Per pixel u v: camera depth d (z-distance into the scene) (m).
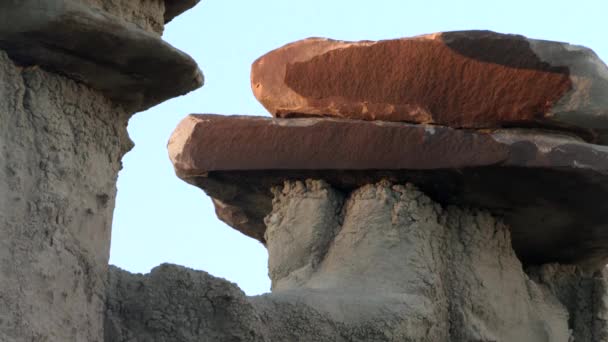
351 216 12.18
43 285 9.04
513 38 11.99
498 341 12.23
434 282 11.91
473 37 11.98
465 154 11.84
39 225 9.09
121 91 9.80
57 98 9.41
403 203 12.09
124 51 9.37
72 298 9.31
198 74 9.87
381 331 11.15
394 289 11.72
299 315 10.81
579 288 13.79
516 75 11.99
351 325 11.05
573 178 11.94
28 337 8.86
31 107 9.24
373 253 11.92
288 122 12.21
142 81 9.73
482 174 11.93
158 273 10.16
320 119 12.23
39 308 8.98
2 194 8.90
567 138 12.23
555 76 11.98
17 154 9.07
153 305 10.05
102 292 9.72
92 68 9.48
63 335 9.18
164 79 9.74
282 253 12.26
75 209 9.41
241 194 12.96
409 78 12.12
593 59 12.07
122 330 9.91
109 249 9.82
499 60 11.99
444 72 12.06
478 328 12.09
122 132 10.02
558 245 13.43
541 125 12.16
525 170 11.87
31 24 8.99
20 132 9.13
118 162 9.99
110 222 9.84
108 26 9.16
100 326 9.66
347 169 12.05
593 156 11.89
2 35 9.06
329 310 11.00
